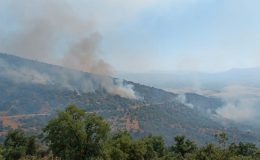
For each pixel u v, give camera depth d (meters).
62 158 85.75
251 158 114.62
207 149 114.50
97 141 86.44
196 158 113.06
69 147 83.81
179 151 130.12
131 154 105.25
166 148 137.12
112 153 96.44
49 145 87.75
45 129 86.25
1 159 105.44
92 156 85.31
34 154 123.94
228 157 112.88
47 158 111.88
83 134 83.81
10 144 119.88
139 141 108.75
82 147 84.75
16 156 116.62
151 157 120.00
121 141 106.69
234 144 129.38
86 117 88.19
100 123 86.62
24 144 122.81
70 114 87.19
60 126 84.12
